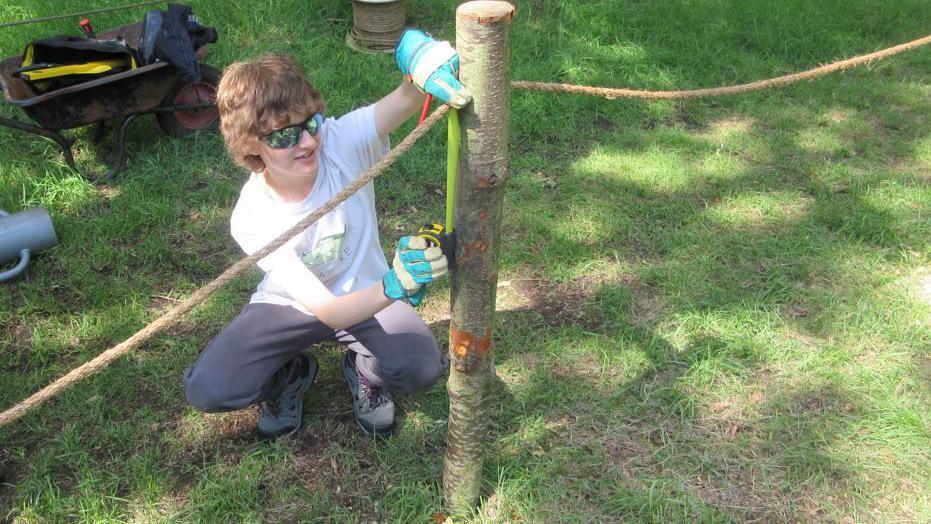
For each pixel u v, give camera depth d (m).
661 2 6.09
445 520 2.64
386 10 5.35
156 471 2.78
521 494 2.68
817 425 2.90
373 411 2.88
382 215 4.14
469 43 1.82
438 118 1.95
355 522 2.62
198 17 5.55
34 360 3.26
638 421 2.96
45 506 2.66
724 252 3.77
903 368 3.13
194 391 2.55
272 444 2.87
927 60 5.57
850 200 4.11
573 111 4.89
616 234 3.92
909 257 3.71
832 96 5.13
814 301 3.47
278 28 5.62
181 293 3.63
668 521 2.60
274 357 2.59
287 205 2.36
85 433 2.93
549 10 5.93
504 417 2.96
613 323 3.39
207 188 4.27
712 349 3.23
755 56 5.60
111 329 3.40
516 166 4.46
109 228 3.95
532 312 3.47
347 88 5.06
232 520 2.64
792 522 2.60
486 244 2.09
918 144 4.64
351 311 2.22
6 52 5.16
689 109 5.02
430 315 3.49
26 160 4.35
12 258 3.72
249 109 2.12
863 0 6.27
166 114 4.53
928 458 2.78
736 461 2.79
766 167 4.45
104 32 4.68
